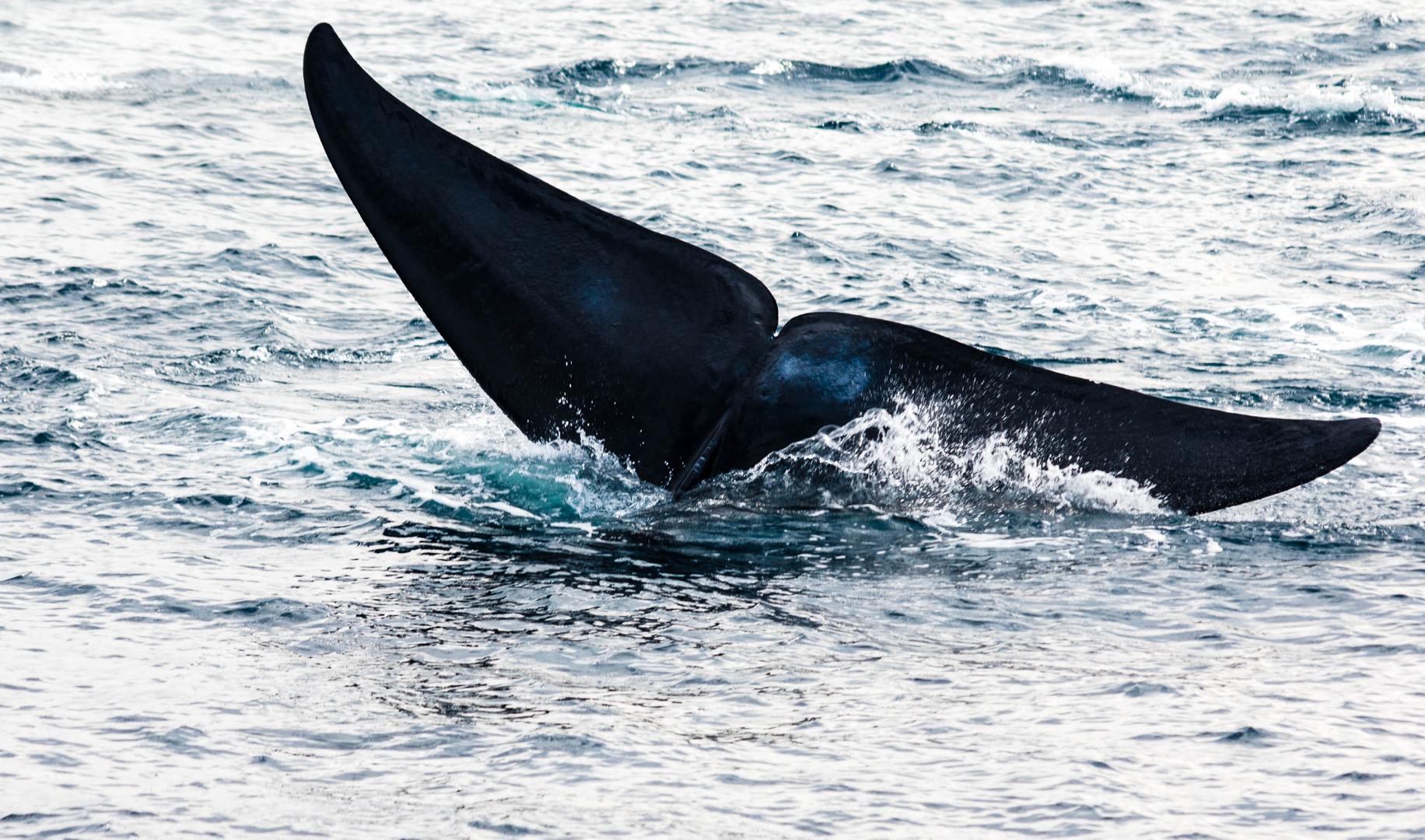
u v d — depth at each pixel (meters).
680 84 135.50
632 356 29.92
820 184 92.31
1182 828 15.55
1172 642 22.00
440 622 22.75
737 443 29.41
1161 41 169.88
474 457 34.38
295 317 54.94
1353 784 16.59
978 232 79.50
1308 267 71.06
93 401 40.09
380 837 15.37
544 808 16.06
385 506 30.27
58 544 27.20
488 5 177.88
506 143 104.38
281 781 16.73
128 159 89.19
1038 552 26.91
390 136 30.66
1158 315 60.00
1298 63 157.25
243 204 79.00
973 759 17.39
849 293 64.38
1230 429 28.70
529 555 26.83
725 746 17.80
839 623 22.92
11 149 90.00
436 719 18.59
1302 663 20.92
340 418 38.84
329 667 20.61
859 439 29.34
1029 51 160.75
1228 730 18.17
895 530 28.30
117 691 19.47
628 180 91.94
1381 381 48.09
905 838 15.40
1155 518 28.83
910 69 145.25
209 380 43.94
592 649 21.53
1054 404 29.53
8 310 53.34
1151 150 109.19
